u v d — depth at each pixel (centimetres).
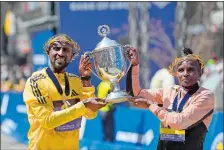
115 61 512
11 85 2275
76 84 514
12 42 3100
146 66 1593
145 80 1587
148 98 547
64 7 1549
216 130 884
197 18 2019
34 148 495
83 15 1552
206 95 510
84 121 1157
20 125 1434
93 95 530
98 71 521
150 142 962
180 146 512
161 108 508
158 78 1123
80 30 1554
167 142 519
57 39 496
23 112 1445
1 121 1557
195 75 512
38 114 484
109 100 492
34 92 489
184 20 1592
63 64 498
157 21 1584
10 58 3009
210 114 514
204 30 2011
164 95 534
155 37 1589
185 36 1633
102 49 512
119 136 1077
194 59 513
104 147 1069
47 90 490
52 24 1667
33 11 1881
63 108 495
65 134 495
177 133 514
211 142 876
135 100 508
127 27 1575
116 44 516
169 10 1580
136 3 1565
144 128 999
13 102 1509
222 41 1995
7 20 2997
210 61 1634
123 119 1070
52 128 486
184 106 512
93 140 1125
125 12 1566
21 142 1363
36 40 1692
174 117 500
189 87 518
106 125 1097
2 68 2694
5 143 1344
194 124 506
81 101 487
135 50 541
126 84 555
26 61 2898
